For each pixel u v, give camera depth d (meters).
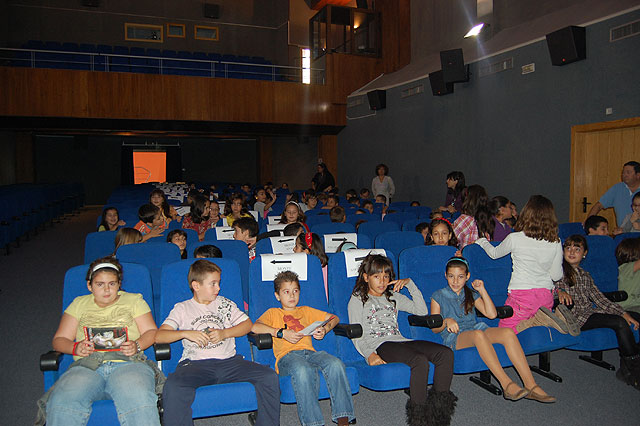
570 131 7.20
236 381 2.60
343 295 3.17
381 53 13.41
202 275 2.68
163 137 17.62
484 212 4.34
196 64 14.69
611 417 2.95
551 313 3.26
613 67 6.55
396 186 11.53
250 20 17.39
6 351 3.96
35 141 16.16
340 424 2.64
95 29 15.91
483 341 3.03
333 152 14.03
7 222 7.56
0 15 14.55
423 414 2.70
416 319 3.00
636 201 4.77
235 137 17.06
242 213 6.04
